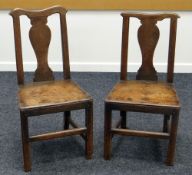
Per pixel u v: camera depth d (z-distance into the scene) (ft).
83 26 11.44
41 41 7.41
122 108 6.89
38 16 7.25
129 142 8.09
